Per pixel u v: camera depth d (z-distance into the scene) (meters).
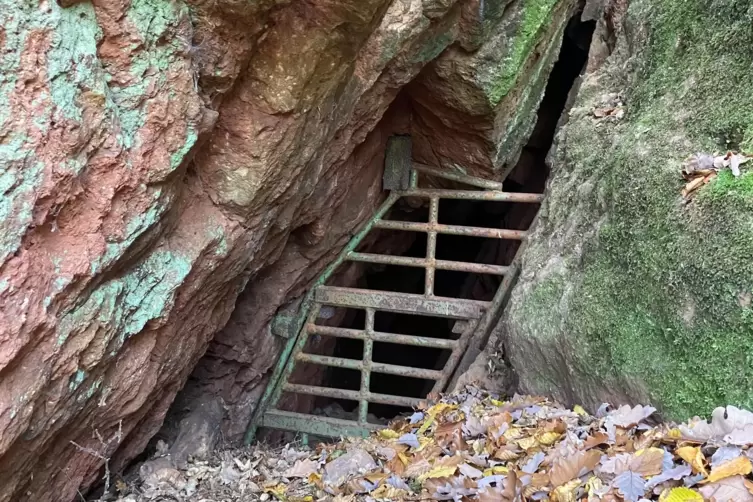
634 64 3.34
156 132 1.95
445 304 4.18
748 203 1.88
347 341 7.39
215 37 2.12
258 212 2.71
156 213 2.06
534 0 3.49
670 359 2.07
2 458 1.64
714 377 1.87
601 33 4.31
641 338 2.23
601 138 3.28
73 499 2.26
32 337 1.58
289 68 2.35
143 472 2.81
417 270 7.35
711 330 1.90
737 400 1.78
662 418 2.08
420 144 4.22
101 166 1.77
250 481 2.83
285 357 4.31
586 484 1.72
